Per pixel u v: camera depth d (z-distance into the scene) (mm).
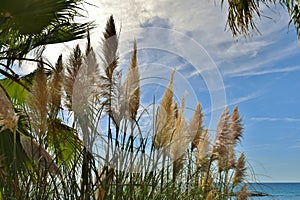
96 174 1663
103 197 1660
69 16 3090
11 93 3367
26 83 3289
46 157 1727
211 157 2287
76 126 1688
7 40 3174
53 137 1779
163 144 1820
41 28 3010
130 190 1708
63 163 1745
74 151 1723
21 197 1683
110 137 1683
